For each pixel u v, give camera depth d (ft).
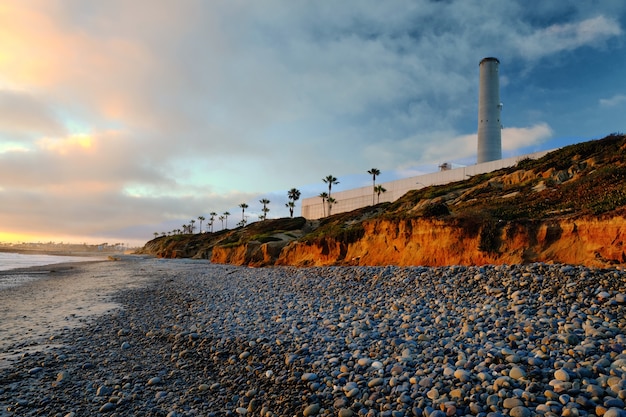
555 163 124.67
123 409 23.03
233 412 22.31
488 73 312.09
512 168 165.37
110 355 33.99
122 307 62.90
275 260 150.82
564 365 22.11
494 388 20.33
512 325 32.17
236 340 36.01
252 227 296.51
